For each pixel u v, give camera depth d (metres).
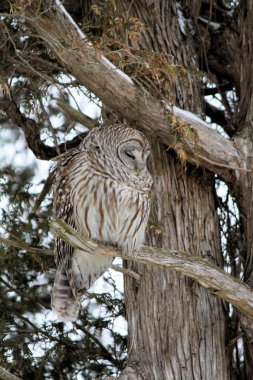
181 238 13.17
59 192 11.77
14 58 14.85
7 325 15.45
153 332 12.73
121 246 11.70
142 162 11.69
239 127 14.17
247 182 13.36
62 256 11.96
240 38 15.16
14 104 14.97
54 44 12.35
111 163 11.44
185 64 14.42
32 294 16.23
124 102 12.78
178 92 13.95
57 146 14.39
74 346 15.36
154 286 12.95
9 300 16.28
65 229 10.51
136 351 12.74
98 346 15.51
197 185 13.61
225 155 13.22
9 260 15.53
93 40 12.48
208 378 12.55
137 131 11.92
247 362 13.12
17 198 15.49
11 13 12.55
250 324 12.55
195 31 15.45
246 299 11.78
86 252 11.86
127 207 11.51
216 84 16.12
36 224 15.76
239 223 13.92
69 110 14.45
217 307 13.05
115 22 12.04
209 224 13.48
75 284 12.10
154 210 13.27
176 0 15.62
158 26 14.50
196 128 13.03
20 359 14.81
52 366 15.35
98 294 14.87
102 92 12.77
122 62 12.09
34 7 12.36
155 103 12.76
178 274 12.97
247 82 14.59
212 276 11.62
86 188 11.44
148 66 11.88
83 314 15.66
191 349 12.65
